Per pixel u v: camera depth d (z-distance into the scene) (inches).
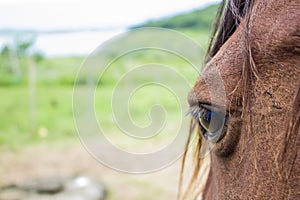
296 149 25.0
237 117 29.2
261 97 27.9
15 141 331.0
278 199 26.5
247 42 28.8
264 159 27.5
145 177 267.0
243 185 28.9
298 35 26.7
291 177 25.7
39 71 445.1
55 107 397.4
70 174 274.4
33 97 391.5
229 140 29.7
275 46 27.4
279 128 27.0
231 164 30.3
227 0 36.0
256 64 28.2
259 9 29.3
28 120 366.6
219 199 32.0
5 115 373.4
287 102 26.8
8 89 429.4
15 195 240.8
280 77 27.3
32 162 294.0
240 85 29.2
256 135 28.0
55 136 345.4
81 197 237.5
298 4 27.6
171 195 238.8
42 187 250.8
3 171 275.6
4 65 439.5
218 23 37.2
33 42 440.1
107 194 244.4
